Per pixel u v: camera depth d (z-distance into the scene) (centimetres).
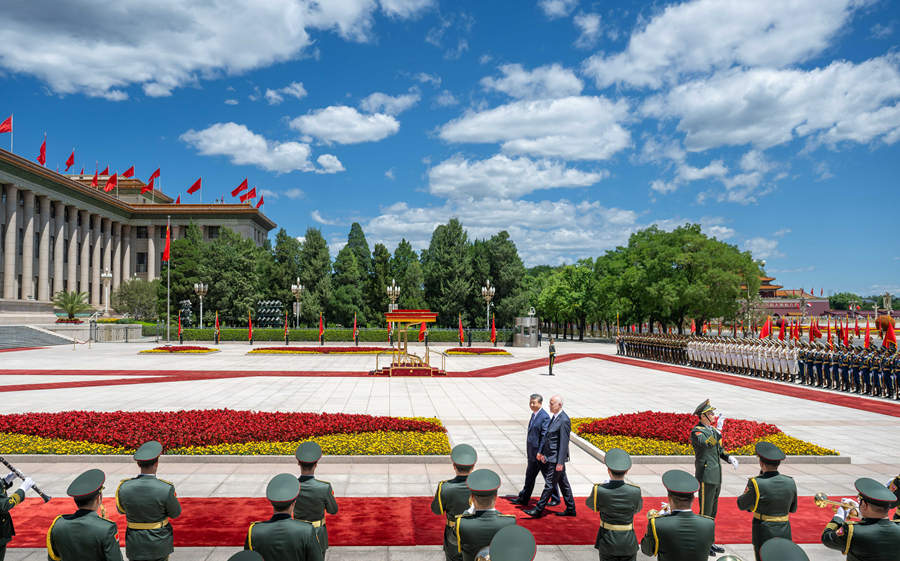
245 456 1048
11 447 1059
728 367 2997
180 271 7212
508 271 7106
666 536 477
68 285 7644
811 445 1162
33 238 6912
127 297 7275
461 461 545
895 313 6569
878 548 458
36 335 4938
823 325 7462
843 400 1980
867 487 472
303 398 1895
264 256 7956
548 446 779
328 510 561
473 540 459
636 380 2561
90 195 7931
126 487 526
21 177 6644
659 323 6100
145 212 8962
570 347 5419
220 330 5612
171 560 625
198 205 8906
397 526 738
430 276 7150
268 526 455
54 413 1313
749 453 1089
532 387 2264
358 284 7406
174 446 1076
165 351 3928
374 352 4159
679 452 1091
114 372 2661
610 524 559
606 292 6556
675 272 5297
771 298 10281
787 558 366
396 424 1270
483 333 5872
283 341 5653
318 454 559
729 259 5019
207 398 1875
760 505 560
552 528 738
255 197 9212
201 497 852
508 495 877
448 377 2627
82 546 452
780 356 2617
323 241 7012
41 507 796
